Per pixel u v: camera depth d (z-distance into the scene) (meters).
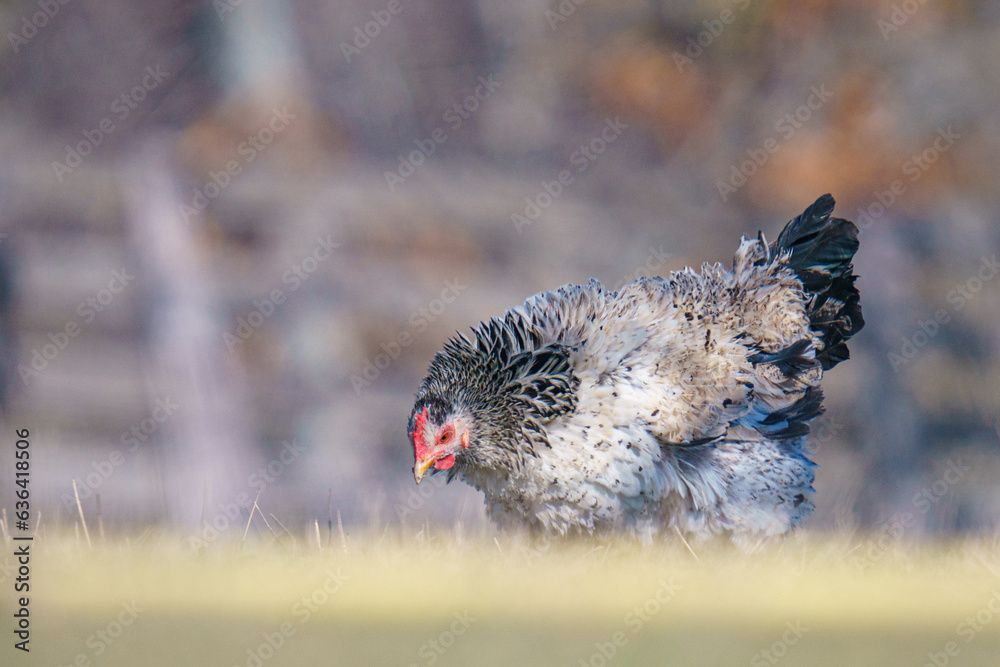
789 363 23.42
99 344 60.56
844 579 15.98
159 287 60.22
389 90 73.25
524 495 21.36
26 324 60.00
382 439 62.25
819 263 25.81
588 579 15.89
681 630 12.73
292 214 64.50
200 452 58.03
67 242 61.84
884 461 59.62
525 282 67.50
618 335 21.70
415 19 74.75
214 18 67.12
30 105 68.31
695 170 67.50
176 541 19.56
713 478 21.42
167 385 59.06
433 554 18.34
